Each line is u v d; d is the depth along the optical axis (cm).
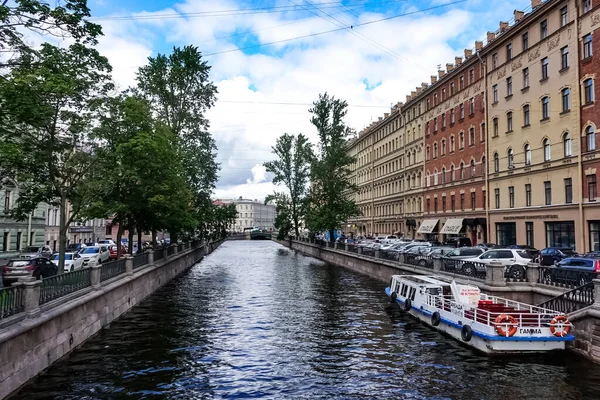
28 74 1268
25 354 1041
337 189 5144
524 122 3616
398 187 6438
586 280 1411
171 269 3384
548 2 3272
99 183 1898
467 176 4491
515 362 1269
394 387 1110
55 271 2511
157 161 2444
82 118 1783
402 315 1984
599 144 2831
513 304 1606
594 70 2883
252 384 1130
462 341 1477
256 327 1744
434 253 2731
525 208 3541
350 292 2666
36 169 1781
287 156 6806
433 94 5325
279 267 4450
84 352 1353
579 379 1128
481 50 4159
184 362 1292
